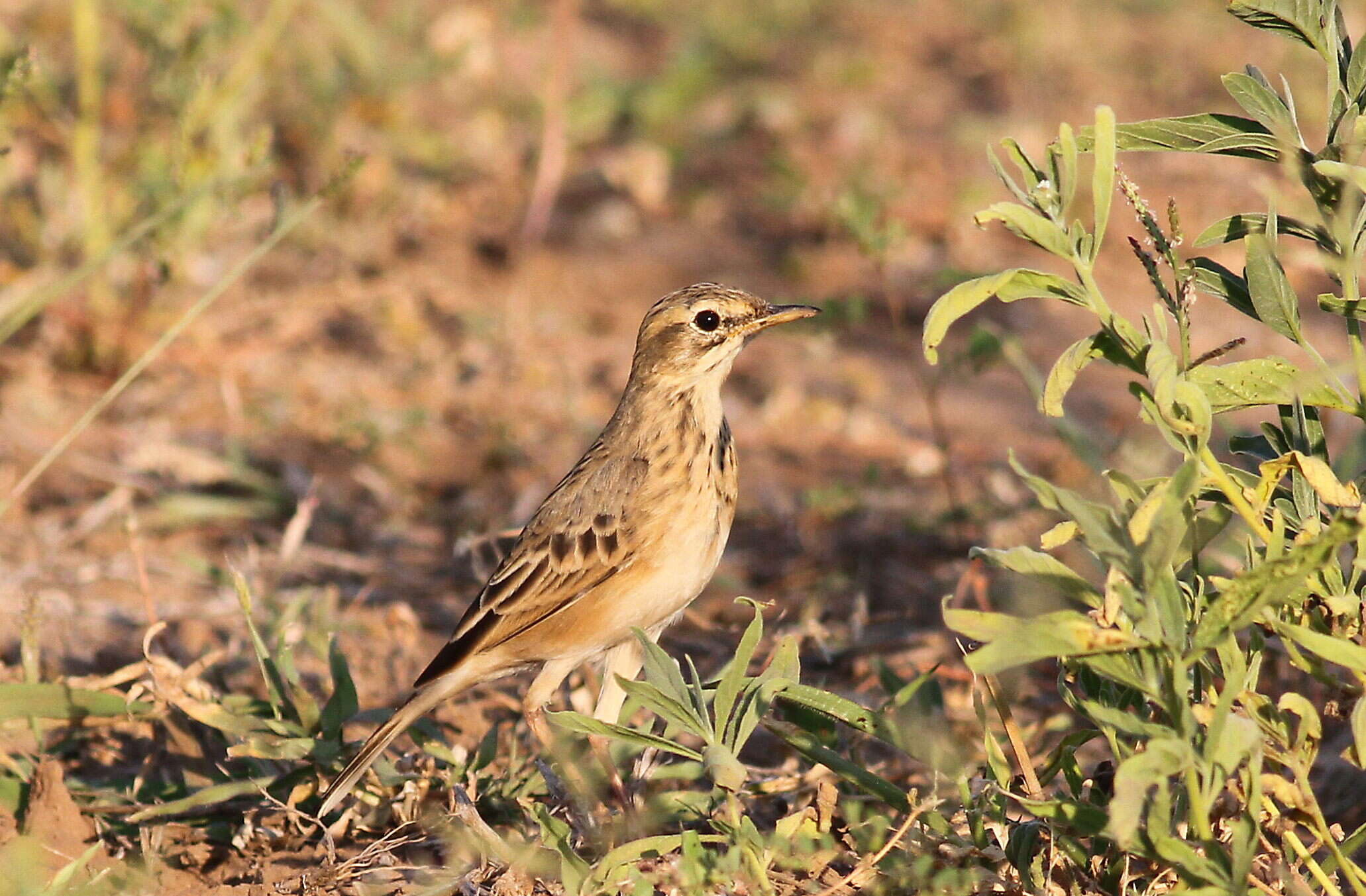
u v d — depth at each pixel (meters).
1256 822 6.11
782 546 14.20
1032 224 6.36
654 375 9.69
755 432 16.81
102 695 9.41
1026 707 10.46
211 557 13.32
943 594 12.70
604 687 9.28
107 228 16.56
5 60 12.21
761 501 15.09
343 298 18.55
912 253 20.31
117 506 13.73
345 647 11.66
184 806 8.60
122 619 12.00
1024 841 7.20
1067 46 27.83
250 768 9.21
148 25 17.19
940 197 21.73
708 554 9.75
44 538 13.26
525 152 22.98
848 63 27.12
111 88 18.47
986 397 17.61
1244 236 6.95
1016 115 24.70
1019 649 5.90
